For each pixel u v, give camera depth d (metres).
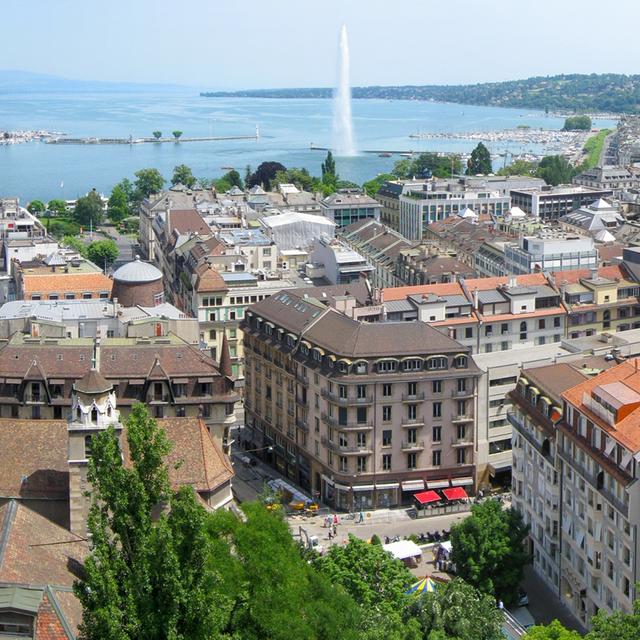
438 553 199.62
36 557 120.75
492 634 143.62
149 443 111.69
